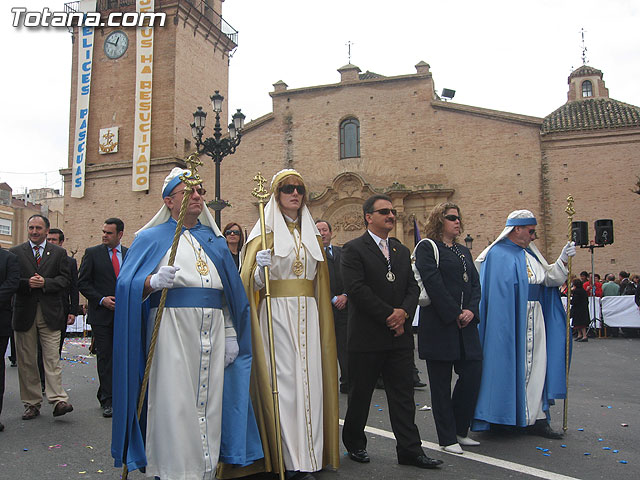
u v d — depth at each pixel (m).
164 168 31.45
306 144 30.88
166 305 4.25
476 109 28.42
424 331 5.98
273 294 5.08
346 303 9.23
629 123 26.47
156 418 4.11
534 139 27.61
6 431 6.77
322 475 5.09
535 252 7.00
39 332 7.50
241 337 4.66
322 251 5.39
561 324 6.84
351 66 30.86
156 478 4.19
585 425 7.09
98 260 7.96
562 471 5.25
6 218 61.72
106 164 32.50
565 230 26.72
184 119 32.56
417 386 9.79
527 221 6.79
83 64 33.81
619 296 19.11
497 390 6.39
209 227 4.80
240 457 4.39
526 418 6.39
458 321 5.95
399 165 29.45
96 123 33.34
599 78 32.66
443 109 29.16
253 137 31.62
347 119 30.70
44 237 7.81
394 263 5.60
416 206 28.86
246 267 5.04
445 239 6.35
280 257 5.08
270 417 4.79
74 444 6.20
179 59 32.38
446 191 28.12
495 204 27.77
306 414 4.88
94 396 9.05
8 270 6.91
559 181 27.08
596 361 13.33
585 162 26.88
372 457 5.66
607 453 5.85
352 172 29.38
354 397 5.53
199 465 4.09
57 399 7.38
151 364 4.18
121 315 4.19
